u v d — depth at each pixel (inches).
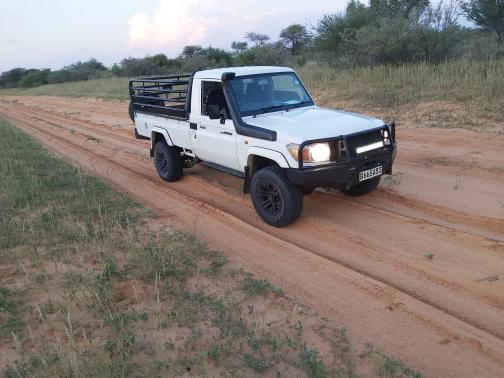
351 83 658.2
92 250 220.1
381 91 589.3
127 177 359.3
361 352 147.6
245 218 264.2
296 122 239.9
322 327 160.4
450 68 606.2
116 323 163.8
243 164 255.1
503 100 478.6
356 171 225.3
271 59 1131.9
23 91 1905.8
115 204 284.5
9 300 179.0
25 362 145.6
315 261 205.3
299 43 1782.7
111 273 197.2
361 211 259.4
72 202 287.3
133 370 141.8
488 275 186.2
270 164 249.9
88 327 163.0
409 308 167.5
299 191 234.8
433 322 159.5
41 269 203.2
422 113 494.0
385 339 153.4
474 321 161.0
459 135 407.5
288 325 162.4
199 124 282.0
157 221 260.2
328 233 235.5
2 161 390.9
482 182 290.8
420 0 783.7
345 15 826.8
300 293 182.2
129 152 452.1
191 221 259.3
